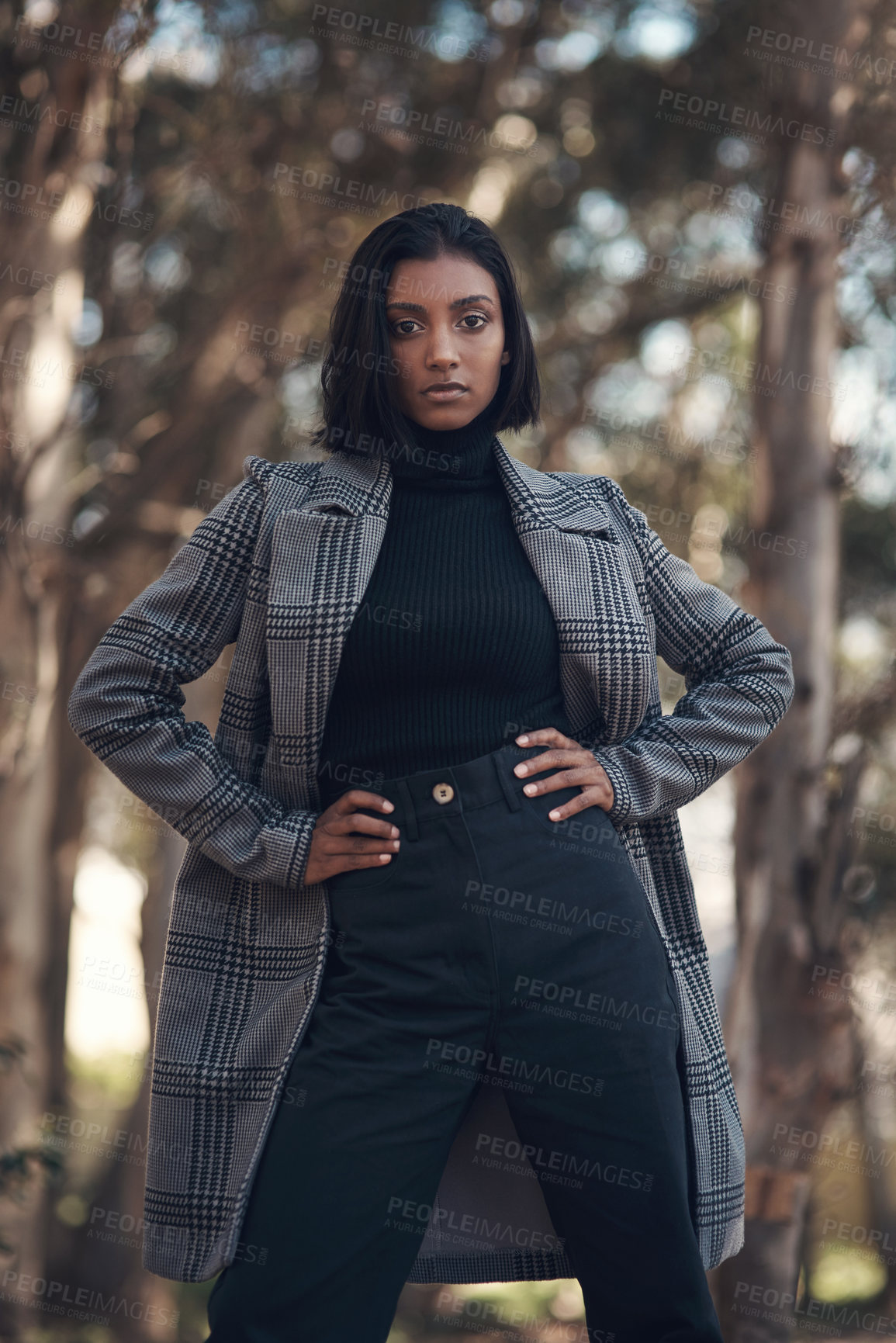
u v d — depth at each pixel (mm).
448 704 1634
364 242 1754
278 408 7617
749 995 4691
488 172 6816
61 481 5953
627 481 6840
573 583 1701
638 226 6730
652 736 1766
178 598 1691
